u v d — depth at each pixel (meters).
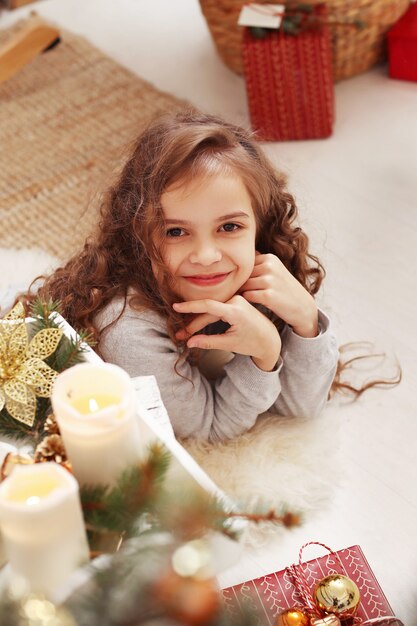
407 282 1.80
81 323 1.31
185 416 1.32
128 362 1.28
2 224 1.93
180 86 2.30
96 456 0.83
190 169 1.23
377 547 1.35
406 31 2.16
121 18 2.54
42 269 1.81
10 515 0.74
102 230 1.37
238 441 1.37
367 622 1.10
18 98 2.26
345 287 1.78
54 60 2.36
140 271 1.32
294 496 1.34
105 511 0.84
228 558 0.89
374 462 1.47
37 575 0.79
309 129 2.11
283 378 1.38
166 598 0.76
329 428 1.43
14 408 1.00
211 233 1.24
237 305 1.24
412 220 1.92
